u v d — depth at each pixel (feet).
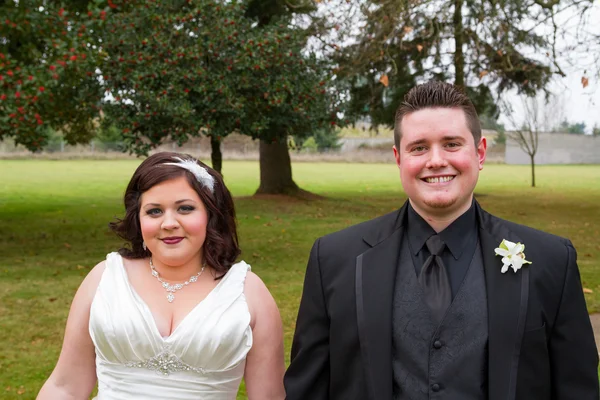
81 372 7.44
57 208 50.67
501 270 6.37
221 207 7.55
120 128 28.35
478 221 6.86
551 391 6.48
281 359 7.64
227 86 29.07
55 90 27.89
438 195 6.45
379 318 6.45
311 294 7.01
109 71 28.81
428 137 6.44
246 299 7.45
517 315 6.21
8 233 36.81
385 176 100.27
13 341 16.78
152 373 7.11
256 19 52.70
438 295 6.46
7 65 25.07
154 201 7.17
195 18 29.89
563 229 41.29
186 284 7.43
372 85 57.88
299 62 33.01
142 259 7.66
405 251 6.79
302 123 36.99
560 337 6.38
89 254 30.32
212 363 7.13
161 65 27.78
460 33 46.32
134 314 7.07
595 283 23.76
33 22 26.35
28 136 27.45
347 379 6.59
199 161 7.61
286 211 50.19
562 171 121.49
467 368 6.19
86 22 26.84
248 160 145.48
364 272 6.68
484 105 59.16
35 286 23.12
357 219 45.83
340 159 151.23
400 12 38.81
